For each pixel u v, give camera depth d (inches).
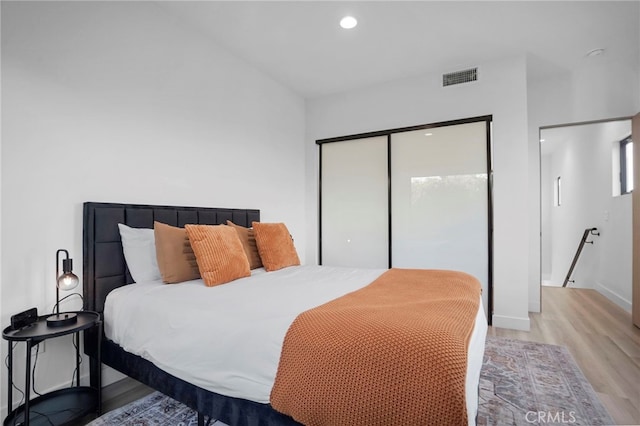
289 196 155.4
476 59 126.7
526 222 120.2
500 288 123.7
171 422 65.2
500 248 124.0
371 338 41.0
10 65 65.6
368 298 63.1
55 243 72.0
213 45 114.7
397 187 146.3
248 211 127.0
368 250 153.6
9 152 65.3
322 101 164.2
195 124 107.3
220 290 71.5
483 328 65.0
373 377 38.3
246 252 103.0
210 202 112.4
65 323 63.2
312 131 166.9
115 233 81.3
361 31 108.3
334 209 162.9
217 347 52.4
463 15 99.2
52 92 72.0
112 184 83.4
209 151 112.4
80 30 77.4
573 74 136.9
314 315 49.3
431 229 138.9
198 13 99.0
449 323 45.0
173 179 99.5
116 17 85.1
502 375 84.0
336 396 39.4
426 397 35.3
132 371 66.8
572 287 208.7
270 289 72.7
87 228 76.5
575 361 92.7
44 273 70.2
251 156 131.7
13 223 65.7
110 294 75.6
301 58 126.8
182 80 103.0
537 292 144.7
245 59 127.5
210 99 113.2
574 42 113.8
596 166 183.6
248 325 51.4
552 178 282.8
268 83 141.9
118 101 85.2
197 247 79.4
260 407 48.1
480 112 128.6
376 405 37.3
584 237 195.3
